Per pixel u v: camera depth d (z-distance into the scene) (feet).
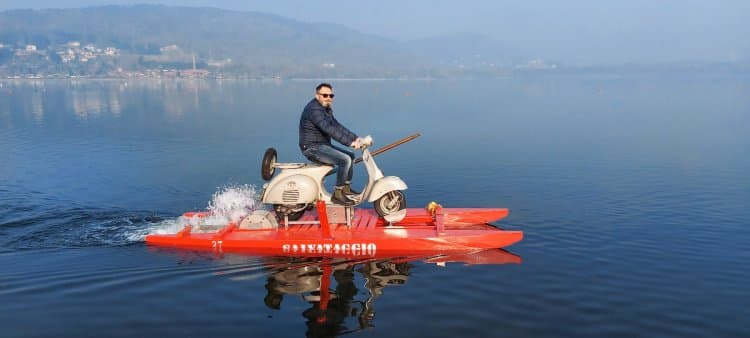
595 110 119.85
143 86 363.35
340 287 21.70
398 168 49.34
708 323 18.47
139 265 24.20
